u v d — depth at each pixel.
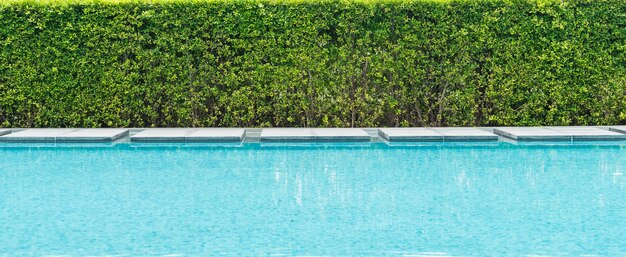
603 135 13.02
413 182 8.88
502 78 14.91
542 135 12.93
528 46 14.83
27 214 7.09
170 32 14.60
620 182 8.82
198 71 14.77
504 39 14.79
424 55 14.85
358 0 14.63
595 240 6.00
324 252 5.66
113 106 14.77
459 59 14.83
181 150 12.04
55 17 14.48
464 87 14.97
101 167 10.21
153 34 14.70
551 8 14.74
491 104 15.13
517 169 9.93
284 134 13.08
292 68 14.75
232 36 14.68
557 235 6.18
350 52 14.74
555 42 14.84
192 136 12.81
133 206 7.46
